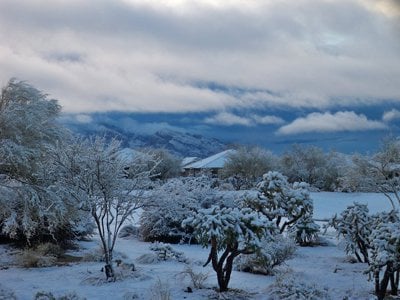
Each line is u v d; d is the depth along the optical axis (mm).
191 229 18422
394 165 29766
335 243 18719
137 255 14852
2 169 15492
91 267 12305
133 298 8688
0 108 16219
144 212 19438
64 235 16469
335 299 8867
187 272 9898
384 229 8539
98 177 10711
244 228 8766
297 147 55625
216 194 19719
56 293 9305
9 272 11992
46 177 13102
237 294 8906
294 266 12820
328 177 51688
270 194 15234
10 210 14656
